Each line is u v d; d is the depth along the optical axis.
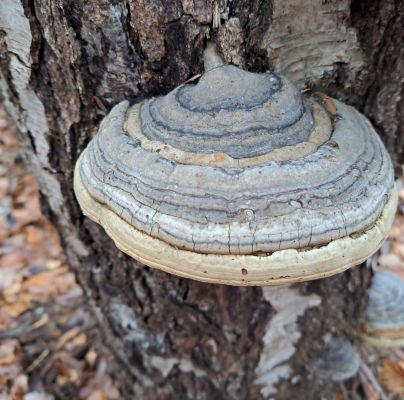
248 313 0.44
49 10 0.32
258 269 0.25
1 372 0.59
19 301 0.69
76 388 0.59
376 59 0.35
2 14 0.33
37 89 0.36
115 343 0.52
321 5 0.32
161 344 0.48
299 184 0.26
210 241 0.25
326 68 0.35
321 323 0.46
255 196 0.26
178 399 0.52
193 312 0.44
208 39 0.32
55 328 0.65
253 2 0.31
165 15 0.31
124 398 0.57
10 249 0.78
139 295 0.45
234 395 0.50
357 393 0.56
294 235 0.25
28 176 0.89
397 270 0.74
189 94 0.29
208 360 0.48
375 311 0.49
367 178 0.28
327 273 0.26
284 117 0.28
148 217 0.26
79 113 0.36
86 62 0.34
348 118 0.31
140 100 0.34
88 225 0.42
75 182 0.32
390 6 0.32
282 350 0.47
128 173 0.28
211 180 0.26
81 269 0.47
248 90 0.28
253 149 0.27
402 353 0.60
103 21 0.31
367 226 0.27
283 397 0.51
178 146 0.28
